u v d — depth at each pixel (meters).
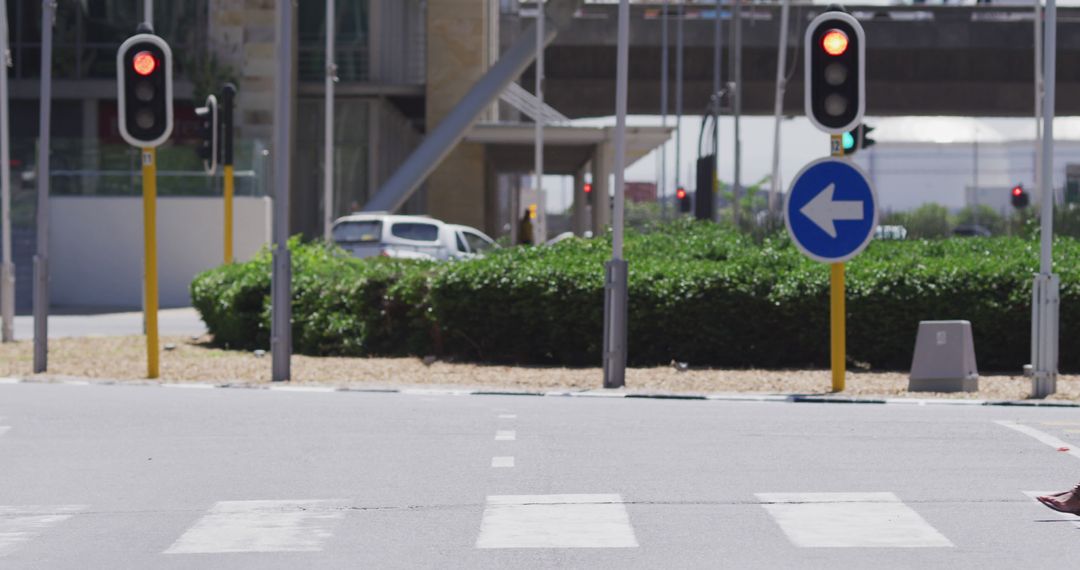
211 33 68.69
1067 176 73.69
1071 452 17.25
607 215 71.81
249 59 68.62
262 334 34.72
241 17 68.62
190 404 22.98
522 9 101.75
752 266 30.39
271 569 11.18
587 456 17.00
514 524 12.87
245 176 60.72
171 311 55.62
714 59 103.69
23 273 59.25
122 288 60.34
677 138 101.19
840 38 23.69
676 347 29.89
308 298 33.53
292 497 14.38
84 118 69.94
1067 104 109.12
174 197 60.44
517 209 132.50
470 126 64.88
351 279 33.56
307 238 74.44
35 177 60.19
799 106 110.50
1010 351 29.06
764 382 26.34
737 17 85.62
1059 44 101.94
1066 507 13.30
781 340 29.62
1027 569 11.04
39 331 29.22
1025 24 102.06
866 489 14.66
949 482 15.09
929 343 25.02
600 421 20.50
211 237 60.38
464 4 75.12
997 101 108.88
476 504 13.88
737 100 84.94
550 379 27.30
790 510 13.50
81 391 25.48
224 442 18.38
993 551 11.70
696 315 29.66
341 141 74.94
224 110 39.97
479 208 77.25
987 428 19.59
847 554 11.59
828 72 23.77
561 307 30.19
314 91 73.75
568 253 34.25
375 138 74.88
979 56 103.69
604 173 71.38
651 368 29.11
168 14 68.94
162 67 26.81
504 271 30.73
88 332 42.94
